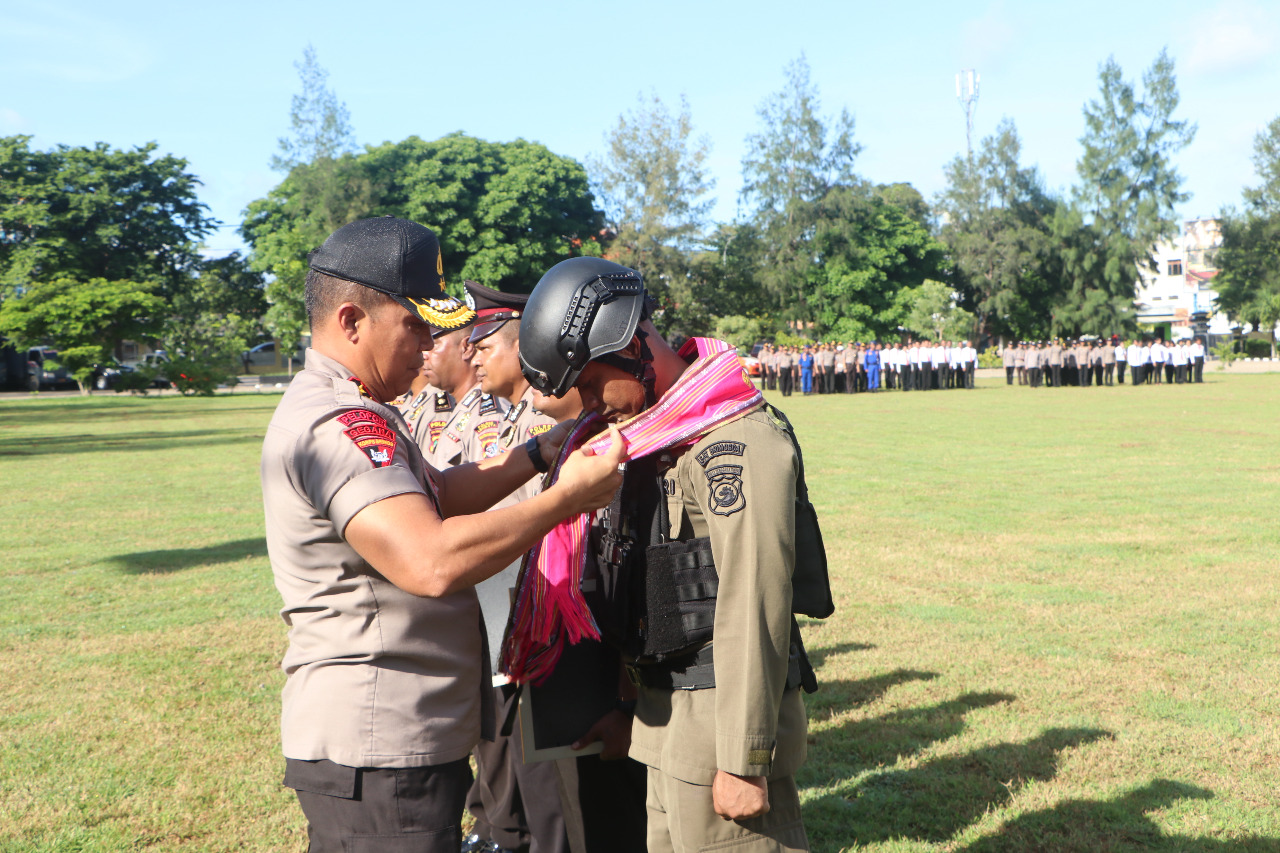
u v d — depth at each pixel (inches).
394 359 74.8
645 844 104.0
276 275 1760.6
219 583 285.1
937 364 1355.8
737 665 69.6
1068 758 154.6
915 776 150.1
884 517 362.9
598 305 73.0
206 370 1552.7
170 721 177.8
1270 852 125.0
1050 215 2260.1
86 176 1862.7
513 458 86.3
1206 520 347.6
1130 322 2196.1
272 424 71.1
